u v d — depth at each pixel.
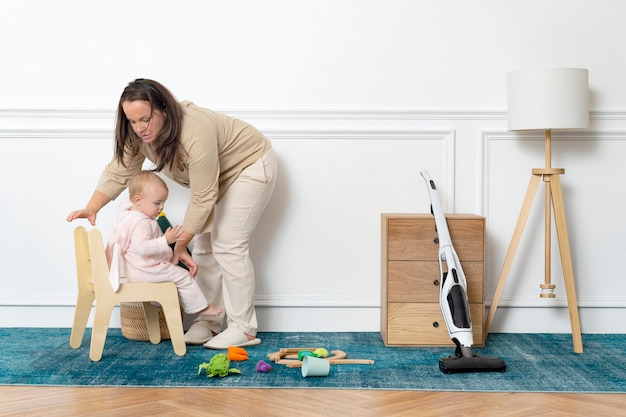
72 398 2.19
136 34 3.19
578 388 2.32
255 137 2.89
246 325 2.91
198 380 2.38
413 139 3.20
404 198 3.21
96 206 2.87
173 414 2.04
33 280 3.25
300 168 3.20
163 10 3.18
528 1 3.19
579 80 2.88
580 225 3.22
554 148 3.20
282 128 3.18
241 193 2.85
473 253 2.92
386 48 3.19
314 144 3.20
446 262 2.77
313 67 3.19
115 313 3.24
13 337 3.04
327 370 2.44
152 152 2.73
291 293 3.22
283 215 3.21
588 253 3.22
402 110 3.18
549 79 2.86
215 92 3.19
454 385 2.34
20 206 3.23
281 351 2.68
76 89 3.20
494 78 3.20
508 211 3.21
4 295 3.25
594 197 3.21
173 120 2.54
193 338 2.91
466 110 3.17
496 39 3.19
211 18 3.18
